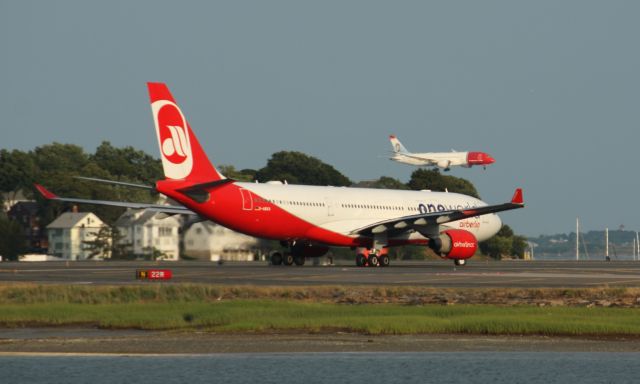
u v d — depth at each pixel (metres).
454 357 118.62
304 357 118.44
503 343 127.12
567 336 132.00
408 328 133.62
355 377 108.12
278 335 131.75
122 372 110.62
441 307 152.88
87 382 106.00
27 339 129.12
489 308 151.50
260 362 115.69
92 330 136.50
